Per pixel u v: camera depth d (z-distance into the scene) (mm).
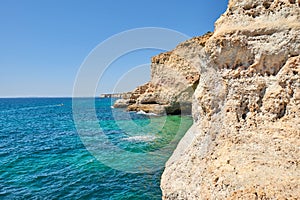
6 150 20141
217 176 5152
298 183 4121
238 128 5883
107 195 10133
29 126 38469
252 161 5000
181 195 6449
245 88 5996
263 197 4102
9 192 10859
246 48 5957
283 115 5395
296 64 5297
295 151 4723
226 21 6523
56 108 93312
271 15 5809
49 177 12688
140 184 11008
